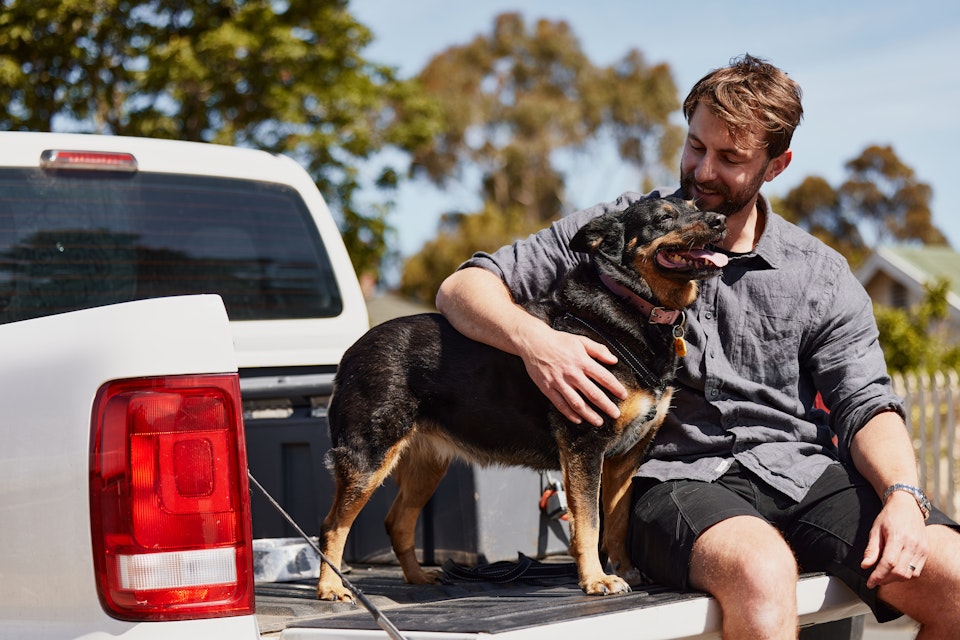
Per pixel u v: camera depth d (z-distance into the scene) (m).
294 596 3.01
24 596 2.07
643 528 3.06
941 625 2.86
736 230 3.44
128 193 3.69
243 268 3.86
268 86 15.72
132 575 1.94
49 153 3.54
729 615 2.61
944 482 11.49
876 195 44.00
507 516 3.52
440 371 3.31
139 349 1.98
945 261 30.30
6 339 2.16
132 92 15.70
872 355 3.31
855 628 3.23
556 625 2.27
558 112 35.97
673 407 3.32
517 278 3.48
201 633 1.96
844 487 3.08
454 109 35.34
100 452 1.95
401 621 2.27
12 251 3.48
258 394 3.51
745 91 3.24
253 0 15.62
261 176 3.97
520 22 37.25
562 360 3.04
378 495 3.72
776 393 3.29
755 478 3.18
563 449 3.19
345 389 3.30
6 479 2.10
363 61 16.84
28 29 14.80
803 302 3.31
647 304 3.21
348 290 4.01
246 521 2.02
